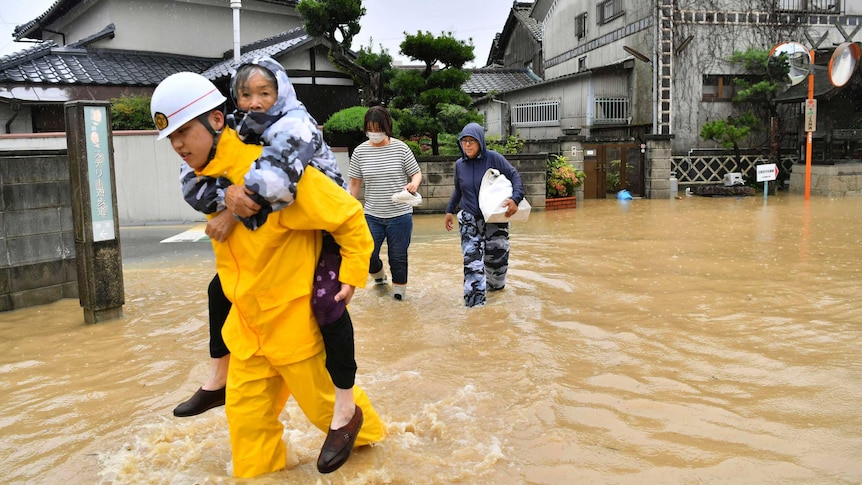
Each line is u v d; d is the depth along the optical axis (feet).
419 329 16.10
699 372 12.64
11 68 53.98
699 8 62.80
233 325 8.45
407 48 45.27
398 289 19.17
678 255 25.85
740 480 8.54
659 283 20.66
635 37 65.57
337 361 8.50
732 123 62.80
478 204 18.42
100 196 16.71
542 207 46.50
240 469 8.63
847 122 64.54
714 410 10.78
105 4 62.85
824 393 11.44
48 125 54.90
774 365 12.88
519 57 98.99
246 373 8.41
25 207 18.81
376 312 17.84
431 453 9.45
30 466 9.26
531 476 8.77
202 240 32.04
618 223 37.83
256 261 7.92
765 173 47.65
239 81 7.79
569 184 49.55
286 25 71.72
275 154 7.51
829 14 65.77
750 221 37.29
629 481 8.57
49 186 19.29
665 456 9.24
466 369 13.12
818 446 9.46
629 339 14.82
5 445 9.96
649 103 63.57
